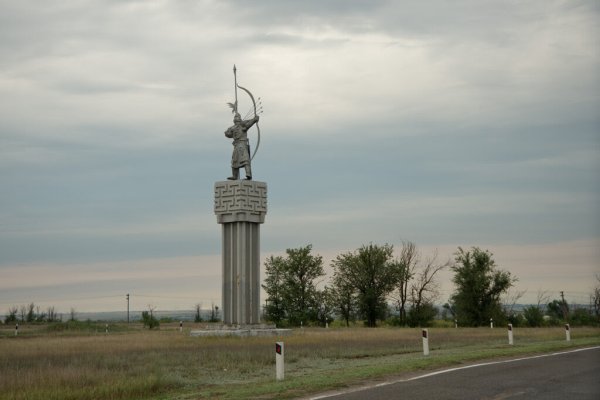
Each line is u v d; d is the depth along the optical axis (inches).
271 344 1534.2
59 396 739.4
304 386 733.9
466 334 1952.5
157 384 840.9
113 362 1083.3
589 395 645.3
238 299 1977.1
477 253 3353.8
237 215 1985.7
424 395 652.7
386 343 1517.0
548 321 3339.1
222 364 1080.2
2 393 753.6
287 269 3718.0
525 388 692.7
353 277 3508.9
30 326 3238.2
